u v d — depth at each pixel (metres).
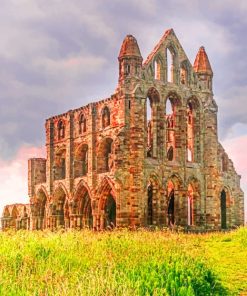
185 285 21.91
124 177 63.88
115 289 18.02
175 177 69.44
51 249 29.22
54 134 79.88
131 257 28.58
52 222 77.44
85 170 74.94
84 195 72.81
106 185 66.38
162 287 20.28
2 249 28.69
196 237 49.84
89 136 70.88
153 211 66.88
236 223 80.12
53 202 78.00
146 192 65.25
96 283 18.62
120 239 36.06
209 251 40.41
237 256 38.09
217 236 52.28
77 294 17.38
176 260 27.95
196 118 73.75
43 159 85.06
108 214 69.31
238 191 80.94
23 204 88.38
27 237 33.34
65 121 77.12
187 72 73.00
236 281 27.95
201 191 72.62
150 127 75.69
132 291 18.12
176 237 42.09
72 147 74.94
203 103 74.12
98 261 26.64
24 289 18.98
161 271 24.03
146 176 65.56
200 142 73.62
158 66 70.00
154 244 34.56
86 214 73.38
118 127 65.50
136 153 64.31
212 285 25.50
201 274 25.44
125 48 66.12
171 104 72.06
